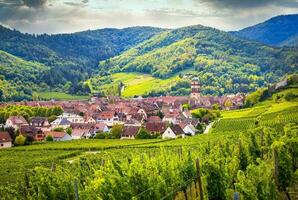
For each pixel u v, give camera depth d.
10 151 110.06
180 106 198.38
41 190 39.72
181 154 55.03
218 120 155.25
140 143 114.75
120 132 136.88
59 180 40.81
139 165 40.84
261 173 35.44
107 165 45.00
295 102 162.12
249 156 50.28
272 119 123.31
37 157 99.12
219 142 64.94
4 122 172.62
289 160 42.69
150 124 139.25
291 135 60.19
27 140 127.38
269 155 51.97
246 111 172.75
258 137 65.69
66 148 111.06
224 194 39.97
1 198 42.06
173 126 135.12
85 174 51.62
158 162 44.66
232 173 44.00
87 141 127.75
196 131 140.38
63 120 167.25
